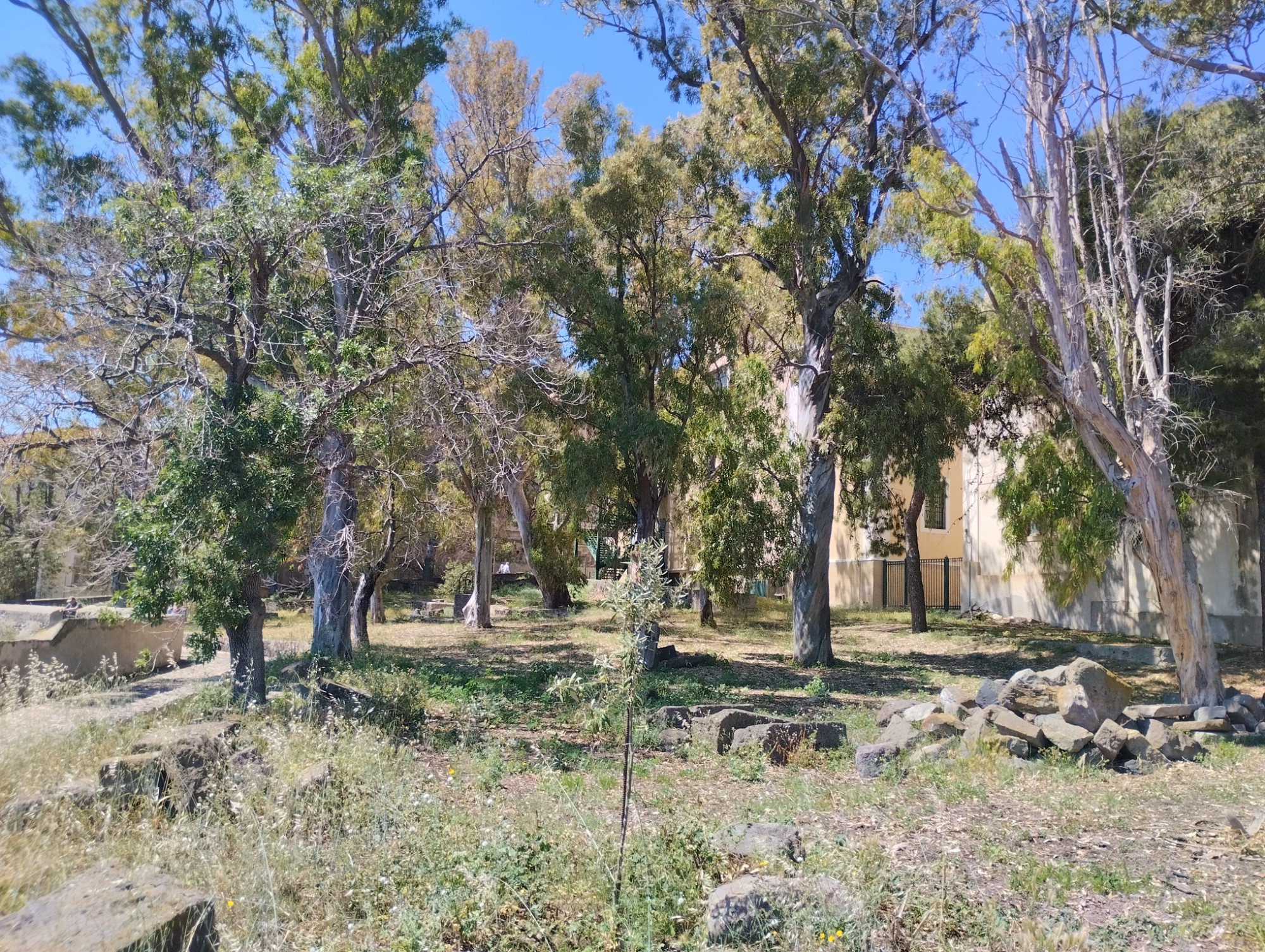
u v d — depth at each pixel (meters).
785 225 19.72
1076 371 13.65
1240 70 12.73
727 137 20.30
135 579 9.93
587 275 18.44
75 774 6.89
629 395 18.42
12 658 13.77
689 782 8.90
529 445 18.83
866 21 18.59
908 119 19.03
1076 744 10.43
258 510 10.05
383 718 10.16
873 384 20.72
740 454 18.91
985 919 5.11
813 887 4.90
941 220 14.63
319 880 5.22
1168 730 11.27
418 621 31.47
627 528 19.84
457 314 14.26
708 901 4.82
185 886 4.18
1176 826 7.71
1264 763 10.80
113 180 14.55
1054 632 24.78
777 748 10.28
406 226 14.08
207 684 11.44
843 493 23.22
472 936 4.66
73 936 3.52
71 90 15.62
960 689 12.30
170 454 9.92
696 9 20.09
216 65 16.92
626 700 5.36
